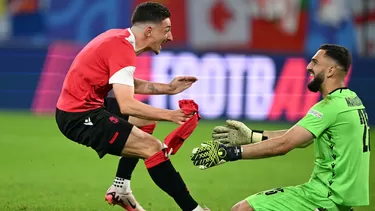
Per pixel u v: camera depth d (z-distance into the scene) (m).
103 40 20.67
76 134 20.81
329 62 19.56
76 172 35.25
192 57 57.72
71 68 21.08
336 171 19.28
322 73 19.66
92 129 20.53
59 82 60.16
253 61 57.97
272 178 34.66
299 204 19.58
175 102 56.91
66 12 70.12
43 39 70.31
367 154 19.70
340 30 70.19
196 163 19.14
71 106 20.73
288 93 57.72
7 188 30.19
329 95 19.47
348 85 57.72
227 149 19.08
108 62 20.38
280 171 36.97
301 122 19.19
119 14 69.69
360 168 19.36
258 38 70.94
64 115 20.86
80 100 20.64
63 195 28.78
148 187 31.06
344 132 19.19
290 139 19.05
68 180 32.78
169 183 20.27
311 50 70.69
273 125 55.84
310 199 19.53
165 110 19.91
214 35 70.88
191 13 70.38
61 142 46.12
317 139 19.64
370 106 57.72
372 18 69.19
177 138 20.06
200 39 70.81
